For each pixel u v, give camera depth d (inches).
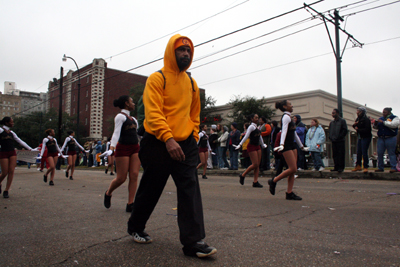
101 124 1803.6
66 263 90.6
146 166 98.0
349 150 1059.3
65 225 136.9
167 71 99.8
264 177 403.2
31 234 121.9
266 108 1014.4
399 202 194.2
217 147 518.6
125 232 124.0
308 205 188.5
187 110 99.6
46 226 135.2
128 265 88.5
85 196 231.6
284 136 206.1
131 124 171.8
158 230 126.3
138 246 105.2
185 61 98.0
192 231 93.3
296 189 265.9
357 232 125.3
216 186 300.4
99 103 1800.0
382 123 319.9
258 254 97.7
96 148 765.3
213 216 156.3
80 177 436.8
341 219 149.2
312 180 338.0
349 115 1091.9
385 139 318.0
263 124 423.8
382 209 173.0
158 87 95.7
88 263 90.4
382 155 323.6
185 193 94.2
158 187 102.1
